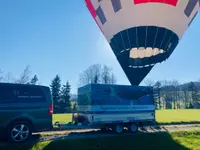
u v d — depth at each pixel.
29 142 10.12
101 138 11.55
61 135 12.95
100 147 10.21
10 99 9.75
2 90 9.70
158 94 82.31
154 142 11.59
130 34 22.78
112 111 13.91
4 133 9.64
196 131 15.27
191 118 28.06
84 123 13.28
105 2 23.11
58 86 65.50
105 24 24.19
